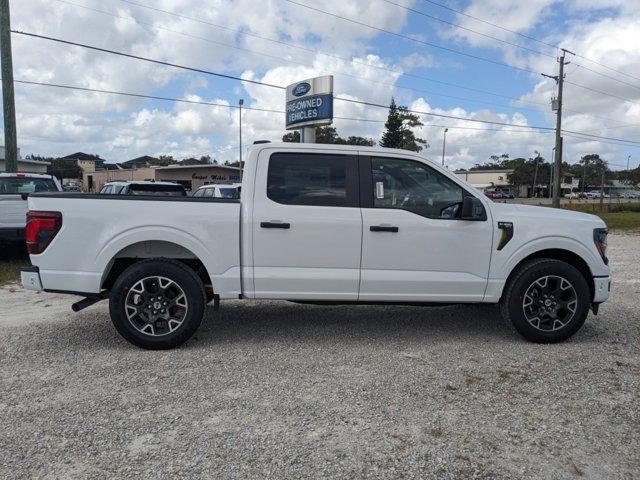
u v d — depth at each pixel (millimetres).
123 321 4820
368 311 6473
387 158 5125
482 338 5383
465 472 2916
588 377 4297
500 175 111250
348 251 4977
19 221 9688
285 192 4992
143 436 3275
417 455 3082
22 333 5477
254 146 5031
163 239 4816
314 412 3621
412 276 5039
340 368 4473
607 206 37156
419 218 5035
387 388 4043
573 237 5176
